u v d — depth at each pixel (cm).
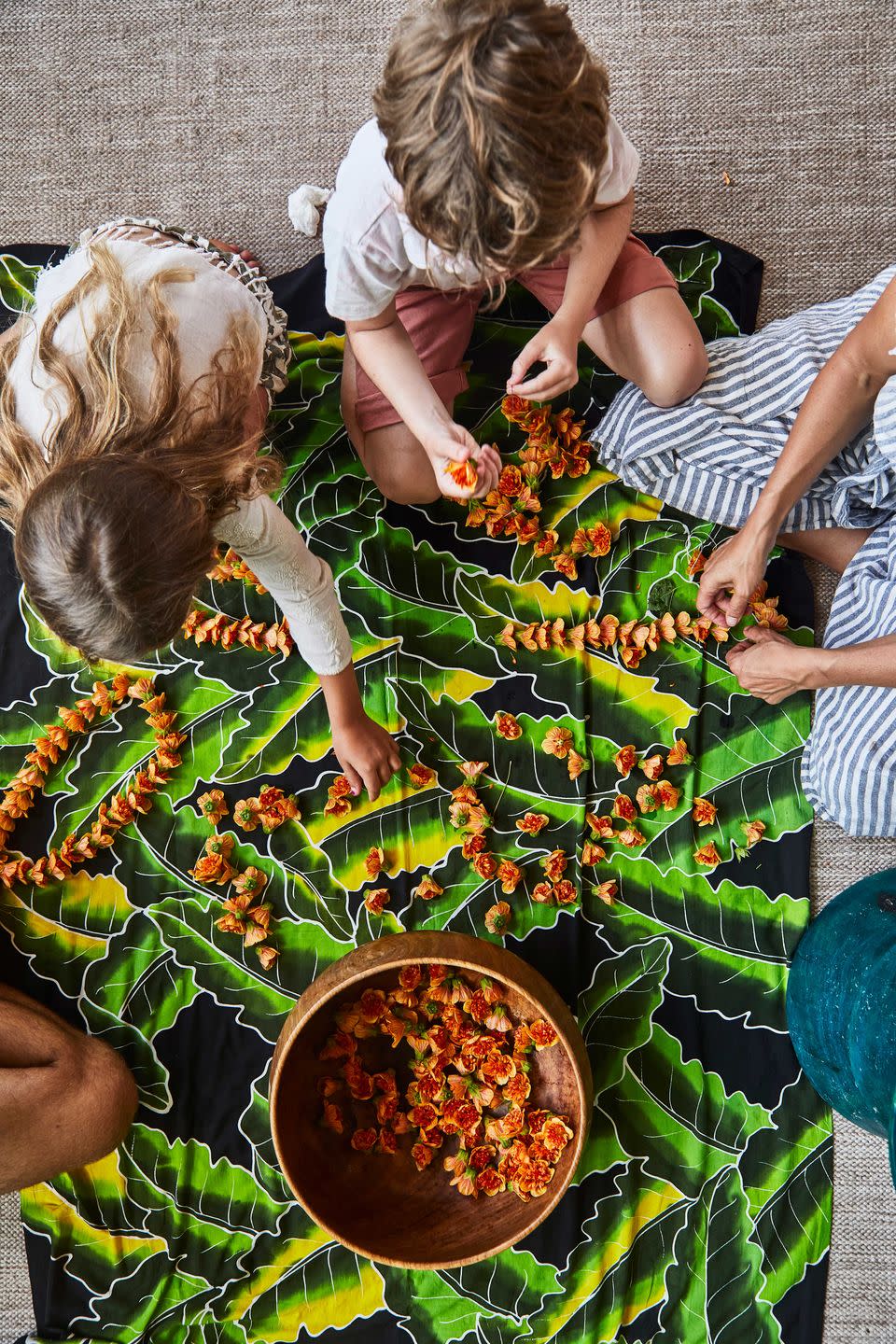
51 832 133
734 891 134
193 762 135
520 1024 126
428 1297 129
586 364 138
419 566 136
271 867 134
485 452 106
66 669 135
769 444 125
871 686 118
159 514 79
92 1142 122
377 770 130
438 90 72
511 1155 124
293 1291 129
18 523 86
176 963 133
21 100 141
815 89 140
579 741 135
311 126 140
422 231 80
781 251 140
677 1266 129
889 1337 129
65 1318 129
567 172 75
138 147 141
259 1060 132
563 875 133
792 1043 132
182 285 95
